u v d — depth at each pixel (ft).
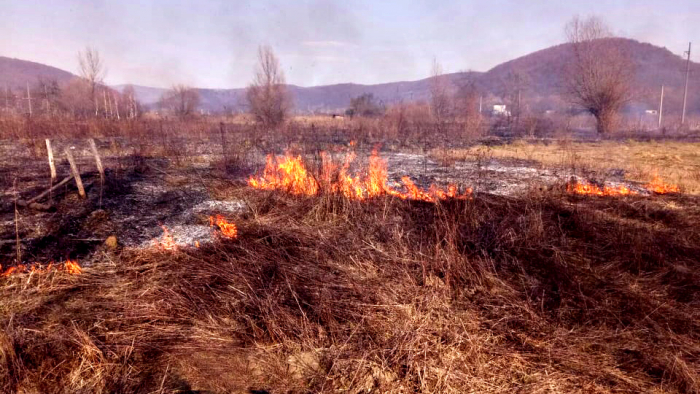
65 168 41.88
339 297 14.79
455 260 16.49
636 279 16.75
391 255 18.01
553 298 14.98
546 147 67.41
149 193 31.17
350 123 97.71
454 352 11.90
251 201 27.73
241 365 11.91
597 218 23.73
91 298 15.07
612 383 10.80
